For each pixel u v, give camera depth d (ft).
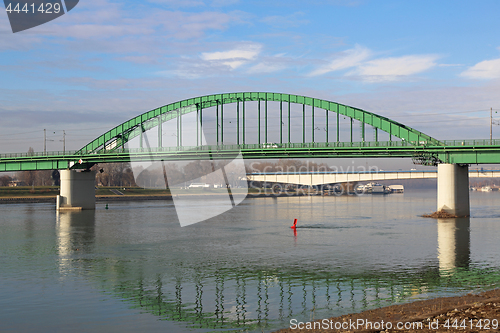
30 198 455.22
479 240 160.97
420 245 150.20
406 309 68.95
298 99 288.71
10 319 71.77
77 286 93.76
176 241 164.76
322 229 204.23
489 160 237.45
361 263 117.91
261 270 109.60
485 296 76.79
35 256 132.16
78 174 333.01
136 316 73.15
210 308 77.46
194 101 311.68
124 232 193.88
